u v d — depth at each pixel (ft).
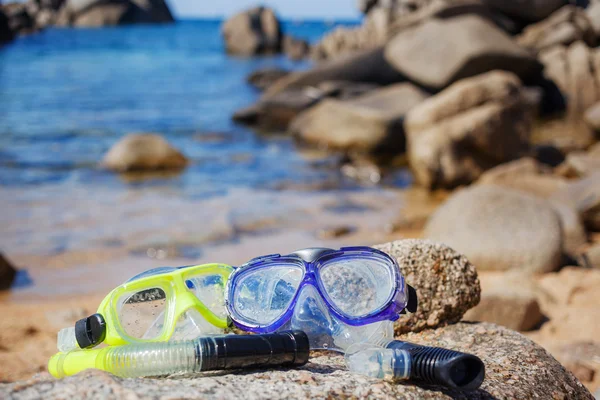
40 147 52.08
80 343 6.88
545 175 36.27
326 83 71.20
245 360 6.46
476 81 44.06
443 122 43.09
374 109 54.13
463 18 67.92
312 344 7.22
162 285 7.15
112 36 246.68
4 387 5.60
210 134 60.90
